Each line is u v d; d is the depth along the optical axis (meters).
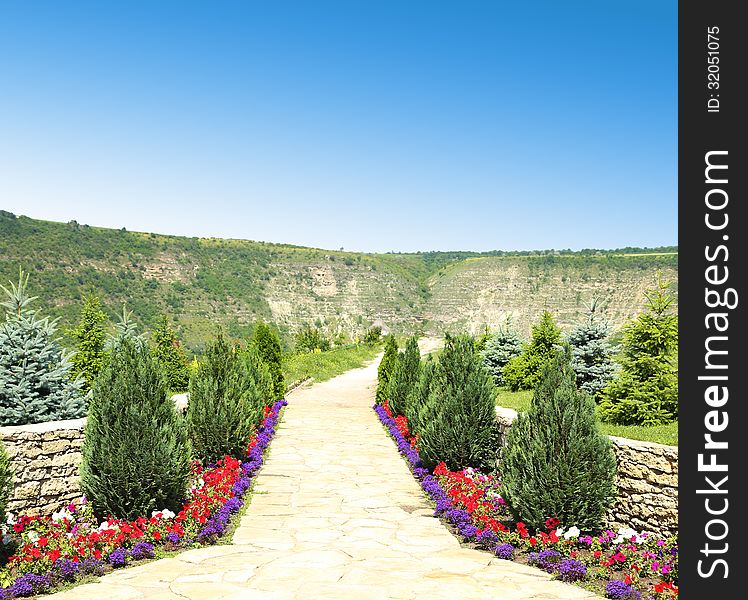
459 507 8.52
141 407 7.52
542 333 17.39
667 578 5.89
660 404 9.66
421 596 5.48
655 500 6.98
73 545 6.37
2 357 9.04
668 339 9.90
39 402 8.95
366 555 6.76
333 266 131.25
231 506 8.42
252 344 21.16
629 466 7.39
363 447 13.88
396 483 10.49
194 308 92.38
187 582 5.81
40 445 7.46
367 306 121.25
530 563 6.50
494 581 5.92
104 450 7.33
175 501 7.82
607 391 10.38
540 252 152.50
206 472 10.02
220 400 10.92
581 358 14.34
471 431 10.37
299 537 7.45
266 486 10.21
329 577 5.98
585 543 6.73
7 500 6.57
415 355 17.27
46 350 9.28
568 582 5.95
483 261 135.25
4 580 5.62
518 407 12.01
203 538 7.15
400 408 16.97
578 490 7.04
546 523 7.04
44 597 5.41
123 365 7.63
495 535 7.14
